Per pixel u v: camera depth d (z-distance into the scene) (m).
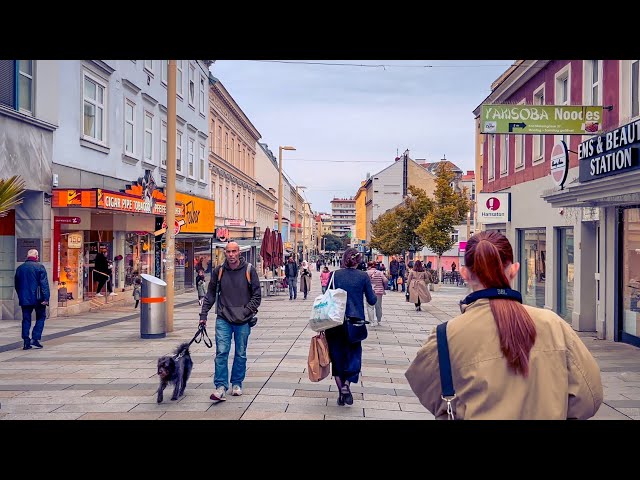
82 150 18.05
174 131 13.95
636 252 12.34
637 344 12.21
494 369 2.19
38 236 15.57
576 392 2.21
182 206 27.17
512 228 21.19
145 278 12.68
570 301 16.11
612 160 11.11
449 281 55.62
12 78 14.41
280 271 34.12
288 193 90.44
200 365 9.44
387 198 96.38
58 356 10.30
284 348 11.22
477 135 31.81
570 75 15.82
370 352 11.15
